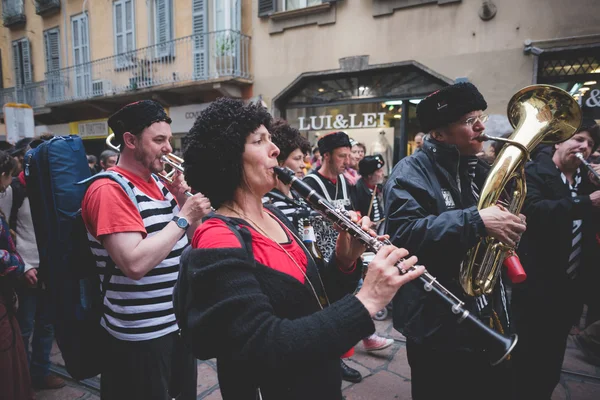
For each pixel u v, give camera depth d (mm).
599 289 2279
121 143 1796
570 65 5707
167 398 1714
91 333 1721
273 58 8070
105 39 10547
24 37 12617
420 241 1433
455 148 1620
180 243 1782
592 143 2252
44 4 11539
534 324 2148
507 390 1588
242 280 855
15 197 2781
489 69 6070
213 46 8570
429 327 1531
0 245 2146
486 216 1384
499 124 5930
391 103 7230
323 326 813
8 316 2115
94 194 1567
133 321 1638
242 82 8266
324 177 3029
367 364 3004
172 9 9164
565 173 2373
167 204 1812
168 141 1801
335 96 7746
